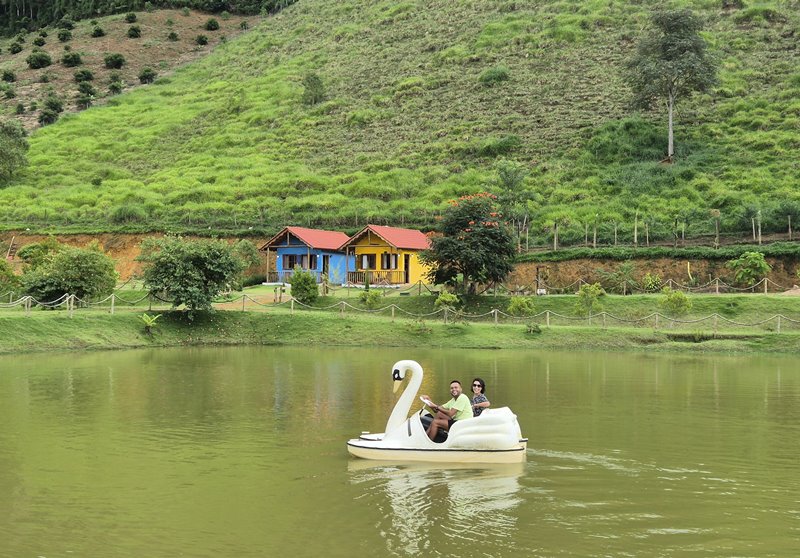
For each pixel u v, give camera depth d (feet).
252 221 219.00
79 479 41.93
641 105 245.65
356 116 308.81
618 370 92.48
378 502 37.78
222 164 278.46
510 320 139.85
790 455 47.85
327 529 33.83
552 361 102.17
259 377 83.76
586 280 168.04
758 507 37.22
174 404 65.98
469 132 277.85
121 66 443.73
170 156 303.27
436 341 124.57
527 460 46.39
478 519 35.22
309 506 37.17
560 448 49.70
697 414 62.44
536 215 206.59
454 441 45.52
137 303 148.66
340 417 60.23
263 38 458.50
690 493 39.47
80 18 547.49
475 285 156.97
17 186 268.21
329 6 478.18
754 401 69.26
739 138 239.30
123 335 120.47
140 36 492.54
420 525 34.37
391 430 47.75
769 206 186.19
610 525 34.47
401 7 426.92
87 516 35.68
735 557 30.66
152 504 37.50
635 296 141.59
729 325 128.26
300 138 303.48
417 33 387.75
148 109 367.45
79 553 31.07
